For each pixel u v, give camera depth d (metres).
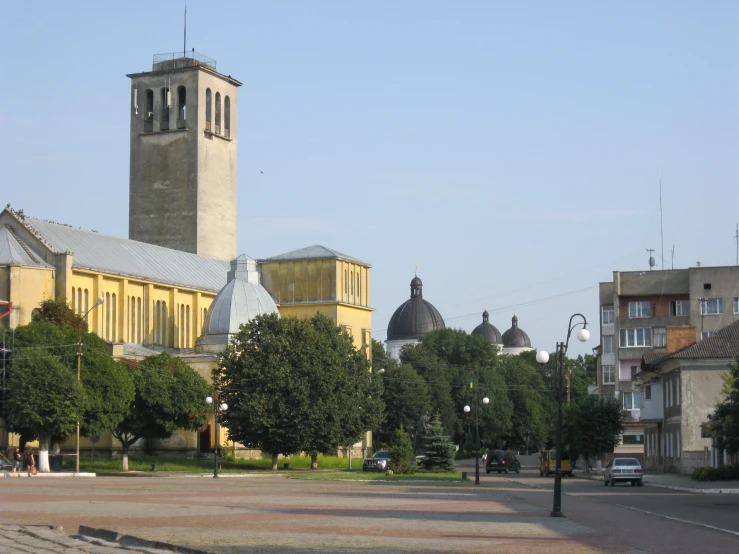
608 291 142.62
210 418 112.50
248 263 134.50
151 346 127.00
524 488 70.69
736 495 60.97
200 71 147.62
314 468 110.31
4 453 97.56
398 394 168.12
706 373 91.06
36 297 109.50
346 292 146.38
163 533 31.39
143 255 131.75
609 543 29.94
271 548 27.58
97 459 108.25
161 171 148.38
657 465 106.75
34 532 31.28
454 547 28.30
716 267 128.12
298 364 103.31
